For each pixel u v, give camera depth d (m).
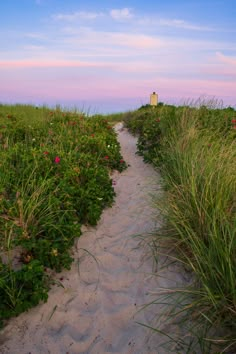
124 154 8.84
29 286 3.30
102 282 3.76
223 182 4.16
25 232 3.75
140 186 6.51
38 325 3.12
